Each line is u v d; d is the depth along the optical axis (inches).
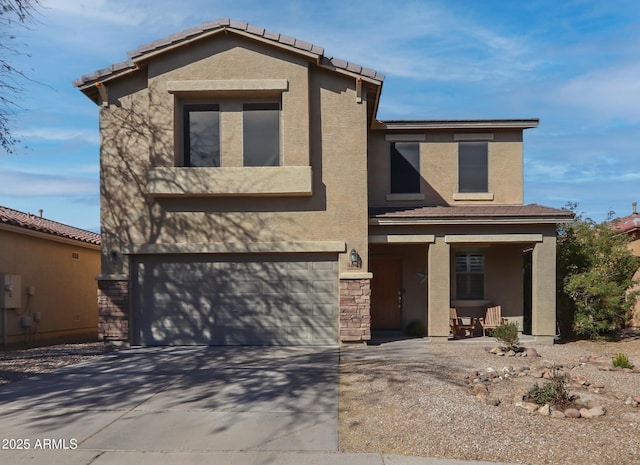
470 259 655.1
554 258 570.3
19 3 444.1
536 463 231.9
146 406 323.3
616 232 634.8
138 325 555.2
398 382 364.8
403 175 663.8
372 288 669.9
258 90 547.5
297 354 497.0
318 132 560.4
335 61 551.2
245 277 556.1
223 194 545.6
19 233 646.5
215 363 453.1
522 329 645.3
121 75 553.9
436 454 242.1
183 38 546.0
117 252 553.9
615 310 601.6
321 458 239.3
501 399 321.7
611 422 278.7
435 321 571.2
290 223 553.9
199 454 244.4
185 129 565.9
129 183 557.3
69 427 283.7
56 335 733.9
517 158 662.5
